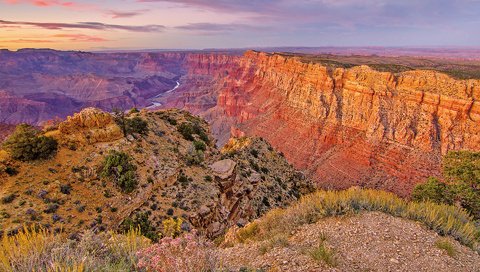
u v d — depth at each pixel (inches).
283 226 534.6
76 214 941.2
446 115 3737.7
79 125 1218.6
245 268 367.2
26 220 845.2
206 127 1956.2
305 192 1934.1
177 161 1365.7
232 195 1400.1
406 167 3722.9
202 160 1505.9
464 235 493.4
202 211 1158.3
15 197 917.2
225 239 703.7
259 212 1481.3
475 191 1045.2
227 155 1796.3
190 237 279.0
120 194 1074.1
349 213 531.2
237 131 7076.8
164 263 253.8
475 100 3545.8
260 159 1991.9
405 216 535.8
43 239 314.5
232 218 1347.2
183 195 1206.3
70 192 1005.2
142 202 1097.4
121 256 319.6
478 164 1125.1
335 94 5059.1
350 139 4498.0
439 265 396.8
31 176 1003.9
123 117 1396.4
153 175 1208.2
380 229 482.0
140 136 1375.5
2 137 1921.8
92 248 319.9
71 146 1155.9
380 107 4301.2
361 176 3966.5
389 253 418.0
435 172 3521.2
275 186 1763.0
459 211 631.8
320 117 5093.5
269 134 6048.2
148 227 1008.9
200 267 267.6
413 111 4013.3
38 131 1203.2
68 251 287.7
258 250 448.8
